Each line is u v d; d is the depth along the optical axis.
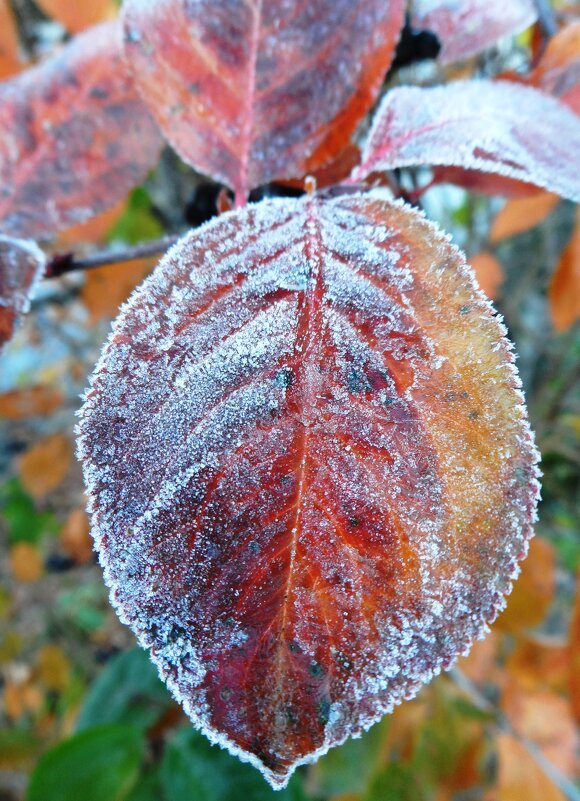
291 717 0.06
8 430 0.40
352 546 0.06
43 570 0.40
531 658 0.21
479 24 0.12
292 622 0.06
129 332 0.07
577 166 0.08
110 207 0.12
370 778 0.20
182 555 0.06
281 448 0.07
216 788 0.16
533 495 0.06
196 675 0.06
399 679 0.06
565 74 0.12
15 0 0.20
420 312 0.07
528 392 0.33
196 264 0.07
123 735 0.17
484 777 0.24
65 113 0.11
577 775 0.20
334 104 0.09
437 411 0.07
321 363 0.07
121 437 0.07
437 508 0.06
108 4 0.15
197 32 0.09
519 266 0.33
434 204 0.27
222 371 0.07
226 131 0.09
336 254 0.07
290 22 0.09
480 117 0.08
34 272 0.10
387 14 0.09
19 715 0.37
